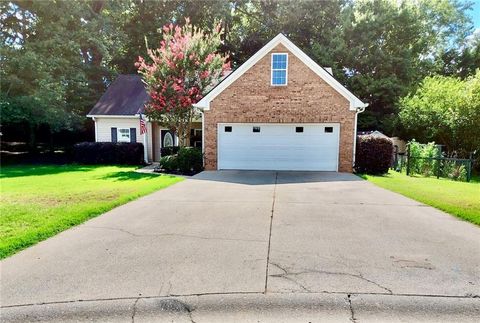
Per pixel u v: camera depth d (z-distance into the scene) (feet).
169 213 20.68
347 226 17.63
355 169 42.68
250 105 43.47
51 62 61.36
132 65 87.86
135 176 39.86
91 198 24.76
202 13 88.07
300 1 88.38
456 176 44.21
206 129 44.55
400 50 81.30
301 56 42.06
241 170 44.04
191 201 24.38
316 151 43.21
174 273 11.75
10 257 13.30
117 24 83.41
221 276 11.48
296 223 18.24
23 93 60.59
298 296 10.07
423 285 10.75
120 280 11.24
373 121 77.92
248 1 96.32
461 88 57.06
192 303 9.77
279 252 13.75
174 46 45.55
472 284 10.83
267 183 33.17
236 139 44.39
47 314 9.29
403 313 9.22
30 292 10.45
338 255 13.38
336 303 9.70
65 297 10.15
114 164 55.36
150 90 46.29
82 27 69.31
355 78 79.25
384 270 11.91
